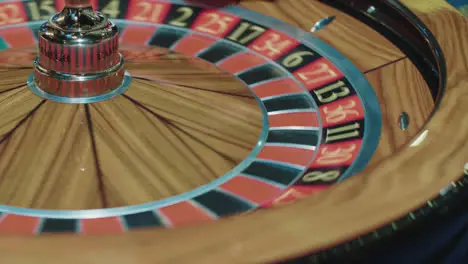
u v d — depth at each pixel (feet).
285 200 4.09
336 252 2.83
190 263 2.67
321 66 5.67
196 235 2.78
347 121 4.95
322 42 5.93
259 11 6.43
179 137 4.66
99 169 4.23
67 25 4.94
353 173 4.31
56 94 4.99
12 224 3.72
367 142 4.65
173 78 5.44
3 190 3.97
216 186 4.20
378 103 5.13
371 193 3.16
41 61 5.01
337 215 3.00
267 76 5.61
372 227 2.97
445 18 5.41
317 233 2.89
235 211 3.99
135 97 5.09
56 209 3.85
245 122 4.94
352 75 5.49
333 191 3.15
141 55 5.79
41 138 4.51
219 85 5.42
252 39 6.08
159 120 4.84
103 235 2.72
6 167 4.18
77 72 4.95
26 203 3.88
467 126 3.78
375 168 3.35
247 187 4.21
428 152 3.52
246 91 5.37
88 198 3.96
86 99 4.98
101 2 6.51
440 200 3.18
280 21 6.27
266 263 2.72
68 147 4.43
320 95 5.32
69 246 2.66
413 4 5.62
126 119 4.81
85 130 4.64
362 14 6.06
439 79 4.63
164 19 6.35
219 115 5.00
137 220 3.84
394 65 5.52
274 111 5.13
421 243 3.13
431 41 5.10
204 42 6.07
